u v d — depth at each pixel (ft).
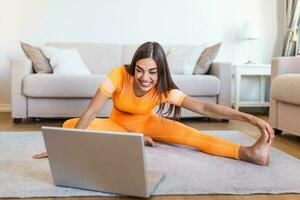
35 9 12.12
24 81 9.38
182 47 11.58
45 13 12.17
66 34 12.32
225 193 4.08
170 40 12.70
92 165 3.91
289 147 6.90
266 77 12.88
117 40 12.52
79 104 9.76
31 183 4.31
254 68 11.84
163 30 12.65
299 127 7.34
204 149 5.90
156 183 4.23
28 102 9.60
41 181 4.39
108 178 3.93
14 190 4.06
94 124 5.89
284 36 12.69
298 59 8.38
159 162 5.35
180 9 12.65
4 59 12.13
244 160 5.44
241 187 4.24
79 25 12.34
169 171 4.88
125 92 5.51
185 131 6.09
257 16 12.99
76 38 12.37
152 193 4.03
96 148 3.76
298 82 7.10
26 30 12.14
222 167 5.09
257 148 5.23
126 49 11.93
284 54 12.65
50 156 4.04
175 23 12.67
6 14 12.02
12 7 12.02
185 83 9.94
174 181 4.44
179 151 6.07
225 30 12.88
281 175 4.75
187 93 9.99
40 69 10.39
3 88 12.20
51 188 4.15
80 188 4.14
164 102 5.66
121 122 6.18
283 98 7.68
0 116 10.93
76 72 10.62
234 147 5.56
